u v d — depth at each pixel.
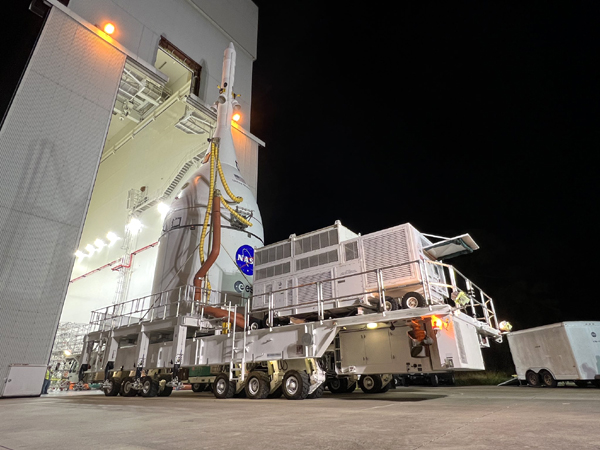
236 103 29.84
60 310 20.20
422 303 11.13
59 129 22.95
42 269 20.09
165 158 42.12
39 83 22.94
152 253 35.69
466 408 8.88
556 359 20.30
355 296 12.77
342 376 17.38
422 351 10.88
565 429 5.56
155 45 33.38
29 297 19.31
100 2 29.73
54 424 7.25
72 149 23.14
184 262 20.42
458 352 10.00
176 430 6.15
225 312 16.62
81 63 25.55
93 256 45.75
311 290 14.65
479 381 29.09
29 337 18.89
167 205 37.25
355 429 5.86
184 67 37.81
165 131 43.75
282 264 16.12
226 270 20.34
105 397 17.97
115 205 46.16
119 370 18.91
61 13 25.48
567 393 14.64
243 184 24.98
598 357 19.45
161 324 17.22
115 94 26.81
